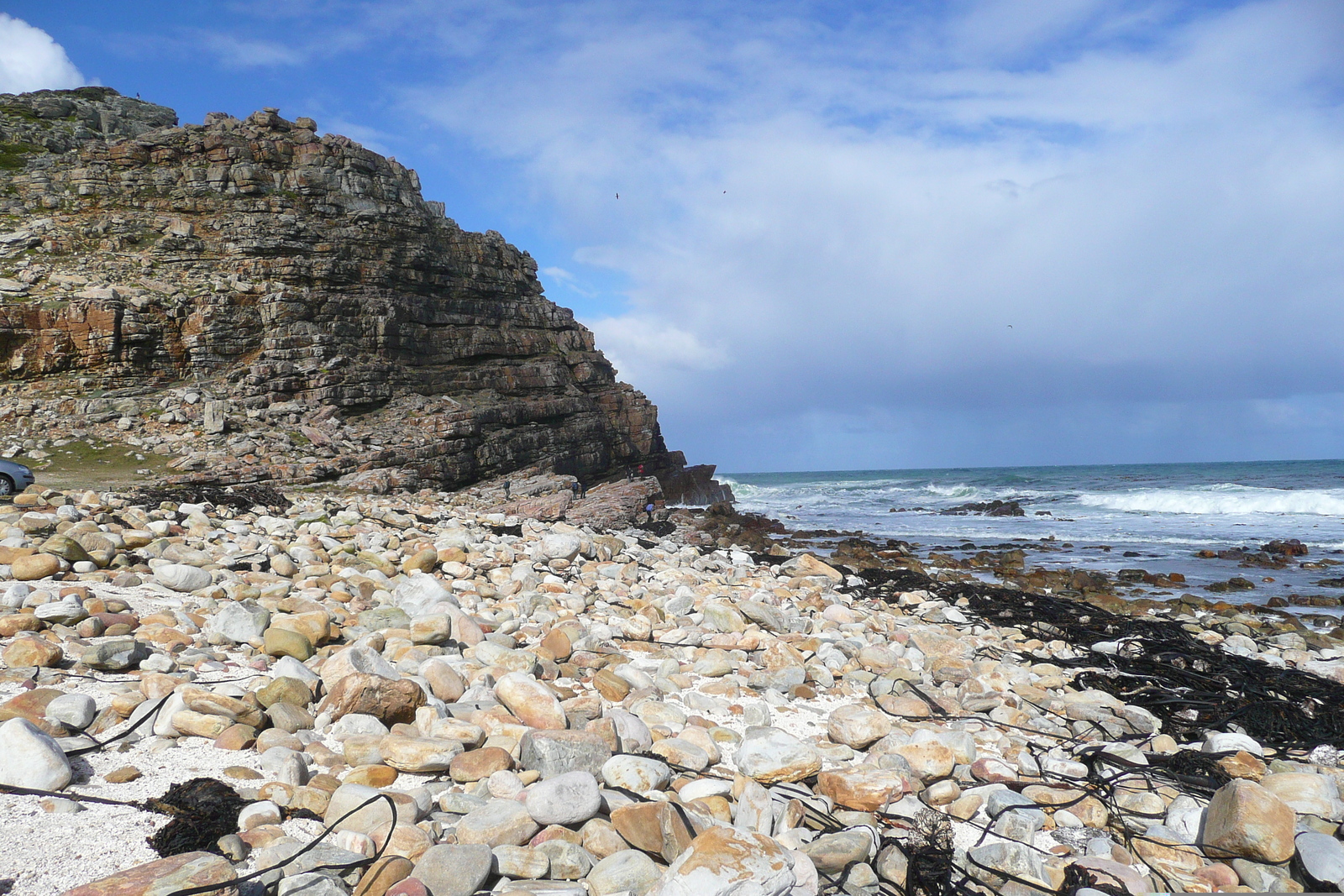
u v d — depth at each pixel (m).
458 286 41.47
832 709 6.65
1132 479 67.88
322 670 5.27
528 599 8.95
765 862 3.34
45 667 5.04
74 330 29.80
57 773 3.62
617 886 3.44
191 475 24.09
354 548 11.09
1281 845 4.21
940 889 3.95
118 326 30.39
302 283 34.75
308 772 4.09
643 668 7.29
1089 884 3.98
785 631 9.28
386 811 3.68
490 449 35.09
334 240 35.91
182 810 3.51
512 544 13.30
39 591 6.38
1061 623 12.38
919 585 15.80
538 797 3.79
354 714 4.69
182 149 36.41
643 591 10.85
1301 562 24.41
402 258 38.16
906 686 7.15
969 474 144.00
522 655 6.34
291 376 32.12
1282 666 10.19
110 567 7.98
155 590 7.32
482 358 41.44
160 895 2.80
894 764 5.04
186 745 4.23
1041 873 4.07
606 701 6.11
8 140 40.16
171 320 31.64
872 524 39.66
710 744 5.15
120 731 4.25
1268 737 7.00
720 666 7.25
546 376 43.12
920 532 35.03
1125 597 18.66
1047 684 8.27
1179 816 4.83
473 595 8.62
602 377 49.19
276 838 3.48
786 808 4.35
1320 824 4.80
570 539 12.14
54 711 4.18
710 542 26.78
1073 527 36.56
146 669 5.20
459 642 6.78
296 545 10.24
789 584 13.95
